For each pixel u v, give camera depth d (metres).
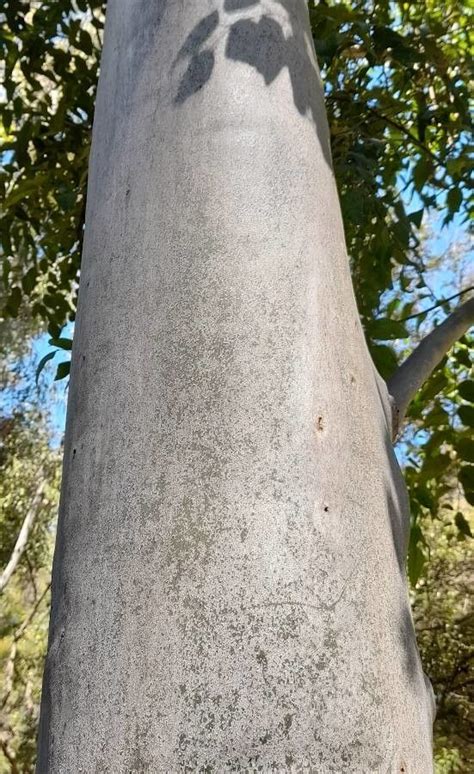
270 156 1.33
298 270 1.21
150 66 1.47
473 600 9.12
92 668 0.92
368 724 0.88
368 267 3.84
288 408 1.06
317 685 0.87
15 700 11.78
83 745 0.89
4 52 4.28
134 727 0.87
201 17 1.49
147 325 1.15
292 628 0.90
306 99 1.49
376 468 1.14
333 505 1.01
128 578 0.96
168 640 0.90
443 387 3.55
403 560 1.13
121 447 1.06
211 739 0.84
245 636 0.89
